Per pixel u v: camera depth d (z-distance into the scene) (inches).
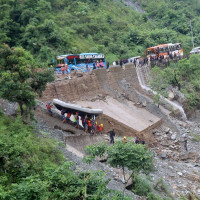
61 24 2167.8
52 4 2364.7
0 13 1878.7
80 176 474.0
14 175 470.6
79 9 2503.7
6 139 525.7
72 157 684.7
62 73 1304.1
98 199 426.3
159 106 1408.7
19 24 1876.2
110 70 1440.7
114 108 1200.2
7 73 666.8
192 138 1164.5
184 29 2945.4
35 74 746.2
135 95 1427.2
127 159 508.4
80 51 1942.7
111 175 681.6
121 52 2225.6
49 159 587.8
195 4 3526.1
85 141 841.5
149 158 522.0
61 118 938.7
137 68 1692.9
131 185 668.1
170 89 1551.4
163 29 2699.3
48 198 415.8
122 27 2588.6
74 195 424.8
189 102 1541.6
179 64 1759.4
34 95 730.8
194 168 947.3
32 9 1998.0
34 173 486.3
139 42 2447.1
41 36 1815.9
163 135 1131.3
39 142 628.7
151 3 3420.3
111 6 2972.4
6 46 711.7
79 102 1163.3
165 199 654.5
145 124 1129.4
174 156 1016.9
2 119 690.2
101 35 2327.8
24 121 732.0
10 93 676.1
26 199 398.0
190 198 740.7
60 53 1786.4
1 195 382.6
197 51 2192.4
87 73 1325.0
